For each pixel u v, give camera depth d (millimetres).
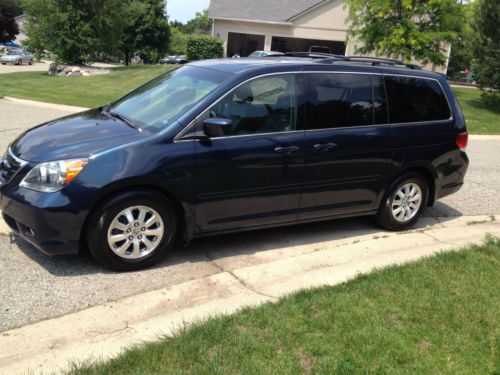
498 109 22484
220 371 2984
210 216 4754
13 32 77062
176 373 2945
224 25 34031
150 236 4555
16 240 4910
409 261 4820
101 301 3959
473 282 4418
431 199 6297
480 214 7086
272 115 4949
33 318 3641
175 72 5645
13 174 4289
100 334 3453
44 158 4215
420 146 5898
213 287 4258
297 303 3859
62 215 4105
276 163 4938
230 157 4688
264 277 4492
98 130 4676
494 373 3201
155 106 5027
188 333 3354
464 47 24688
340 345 3342
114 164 4223
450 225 6508
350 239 5758
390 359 3242
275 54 6301
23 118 11789
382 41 22656
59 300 3926
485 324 3754
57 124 5008
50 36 29203
